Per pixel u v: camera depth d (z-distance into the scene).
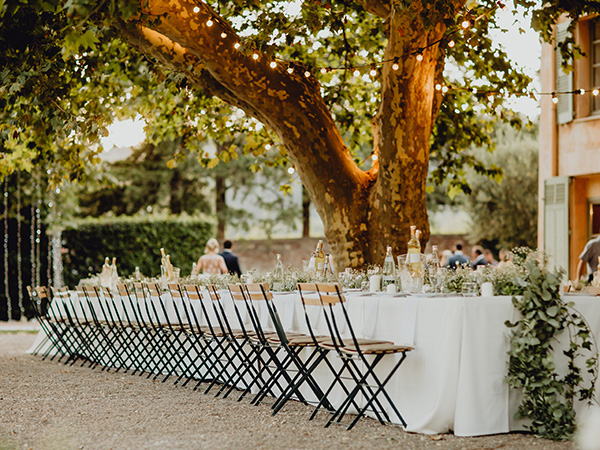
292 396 7.28
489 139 12.20
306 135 9.01
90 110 11.57
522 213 22.55
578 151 13.80
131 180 30.95
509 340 5.55
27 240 19.31
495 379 5.50
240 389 7.95
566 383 5.66
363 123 13.33
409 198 8.73
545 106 14.36
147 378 8.88
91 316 10.56
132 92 12.62
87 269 19.33
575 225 13.95
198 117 12.36
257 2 9.88
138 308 8.95
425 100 8.58
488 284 5.70
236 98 9.16
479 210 23.27
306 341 6.36
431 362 5.57
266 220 32.47
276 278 8.26
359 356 5.63
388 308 6.01
